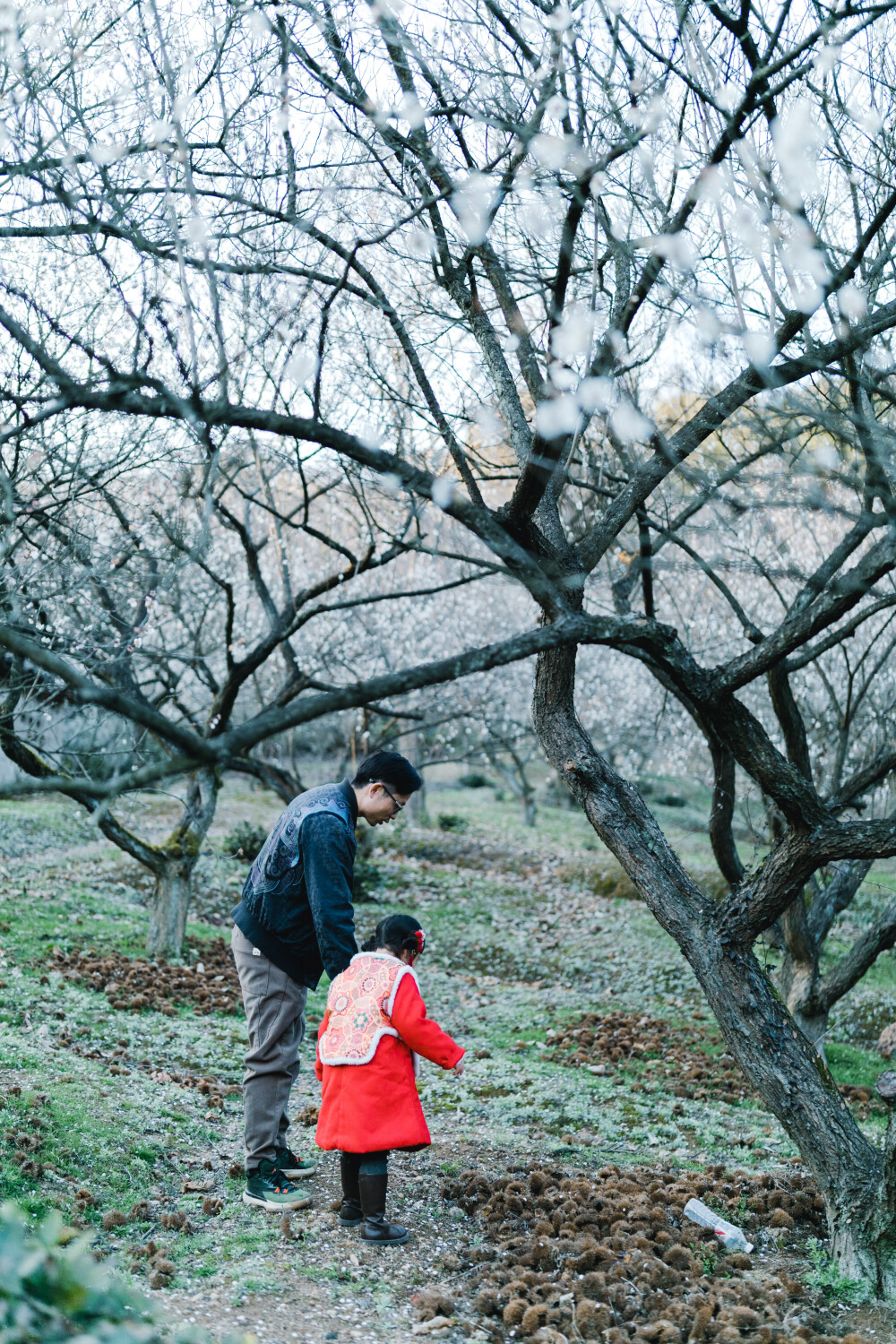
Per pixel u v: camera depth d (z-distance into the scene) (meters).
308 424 2.78
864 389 3.99
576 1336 2.98
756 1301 3.27
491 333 4.38
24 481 5.39
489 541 2.99
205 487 3.41
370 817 4.17
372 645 14.43
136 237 3.72
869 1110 7.30
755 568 5.08
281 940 3.95
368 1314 3.11
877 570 3.30
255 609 15.31
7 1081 4.61
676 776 18.02
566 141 3.45
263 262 4.54
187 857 9.23
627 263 4.20
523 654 2.66
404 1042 3.68
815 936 7.57
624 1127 5.71
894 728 7.84
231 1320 2.92
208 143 4.39
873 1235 3.48
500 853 18.86
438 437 5.90
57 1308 1.80
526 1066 7.23
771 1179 4.42
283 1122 4.14
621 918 13.67
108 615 6.50
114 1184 3.81
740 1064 3.78
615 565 7.68
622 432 3.50
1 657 5.76
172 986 7.95
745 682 3.54
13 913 9.43
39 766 7.51
